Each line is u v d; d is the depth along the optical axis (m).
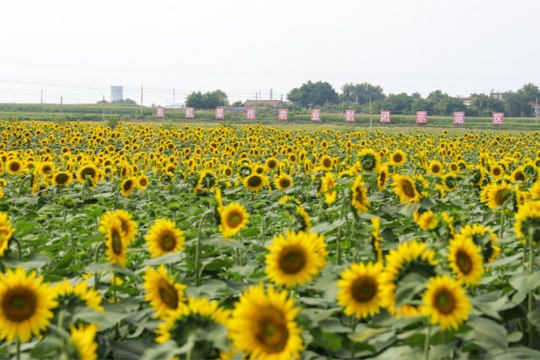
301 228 6.36
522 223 5.43
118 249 5.65
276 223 10.46
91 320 4.27
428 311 4.00
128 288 5.73
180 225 8.13
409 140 38.41
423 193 7.71
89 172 14.23
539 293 5.88
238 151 28.17
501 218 8.18
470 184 14.23
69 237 9.13
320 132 47.06
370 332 4.64
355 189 6.43
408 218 9.28
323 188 9.25
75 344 3.53
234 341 3.68
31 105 177.62
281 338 3.60
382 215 9.48
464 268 4.87
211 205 6.18
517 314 5.14
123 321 5.56
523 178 13.77
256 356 3.62
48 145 32.09
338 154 27.62
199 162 22.34
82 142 33.53
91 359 3.70
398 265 4.35
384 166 9.18
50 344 3.79
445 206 8.84
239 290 5.65
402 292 4.23
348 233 6.73
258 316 3.62
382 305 4.42
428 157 29.80
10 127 36.38
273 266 4.92
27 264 5.28
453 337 4.77
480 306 4.56
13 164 17.16
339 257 6.31
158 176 18.61
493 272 6.94
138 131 40.91
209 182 12.16
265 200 13.07
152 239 6.23
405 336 4.42
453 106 198.25
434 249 5.46
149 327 5.19
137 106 188.88
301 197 14.92
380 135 45.69
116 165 17.67
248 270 5.89
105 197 13.32
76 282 5.81
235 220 6.11
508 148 36.50
